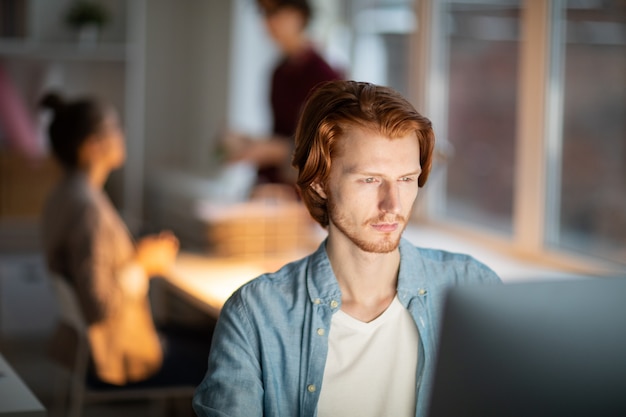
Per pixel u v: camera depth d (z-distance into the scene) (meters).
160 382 3.95
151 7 7.27
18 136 6.79
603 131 4.00
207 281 4.03
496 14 4.70
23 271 5.96
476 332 1.39
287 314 1.86
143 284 4.14
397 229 1.78
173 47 7.35
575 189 4.21
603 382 1.40
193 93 7.28
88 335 3.97
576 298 1.39
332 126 1.77
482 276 1.94
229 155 5.22
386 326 1.85
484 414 1.41
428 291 1.88
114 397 3.92
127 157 6.71
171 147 7.46
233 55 6.57
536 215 4.41
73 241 4.04
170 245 4.25
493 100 4.79
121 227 4.19
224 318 1.88
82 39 6.59
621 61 3.86
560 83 4.26
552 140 4.33
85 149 4.11
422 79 5.31
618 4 3.85
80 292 4.01
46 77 6.81
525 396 1.40
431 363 1.84
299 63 5.10
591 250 4.14
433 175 5.13
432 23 5.25
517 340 1.39
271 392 1.84
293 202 4.87
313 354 1.83
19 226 6.29
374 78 5.84
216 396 1.80
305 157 1.84
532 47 4.35
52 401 5.05
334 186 1.79
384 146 1.74
